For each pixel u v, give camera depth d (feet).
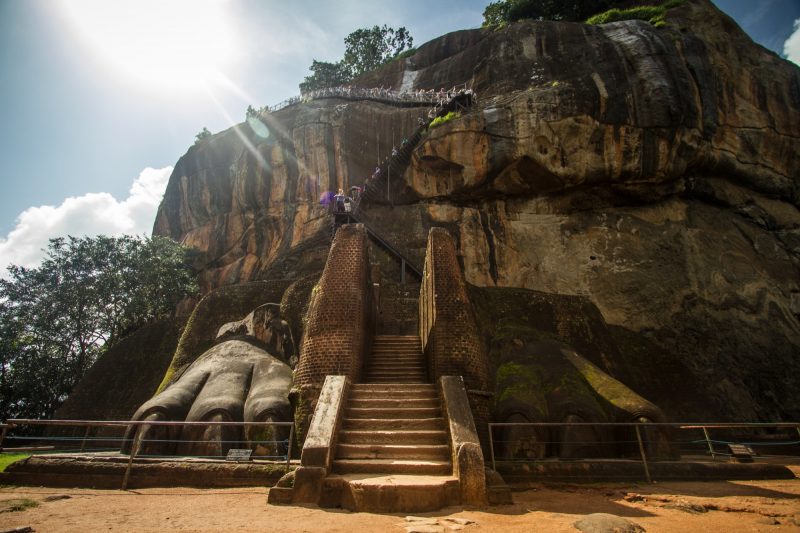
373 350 50.70
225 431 38.47
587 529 18.53
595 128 90.63
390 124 116.67
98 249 95.66
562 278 90.07
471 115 95.14
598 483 32.37
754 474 34.30
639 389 62.85
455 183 97.66
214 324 61.26
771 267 90.58
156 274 97.50
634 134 89.20
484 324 55.72
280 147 123.85
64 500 26.27
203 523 20.08
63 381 87.20
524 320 58.80
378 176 102.78
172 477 31.17
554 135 91.45
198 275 121.90
